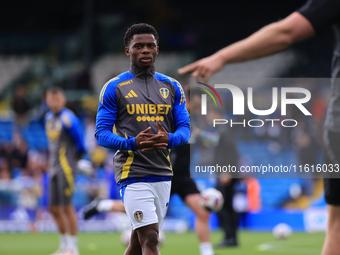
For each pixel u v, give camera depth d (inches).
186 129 529.3
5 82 3469.5
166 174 529.0
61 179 1001.5
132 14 3905.0
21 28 4074.8
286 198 2108.8
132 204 516.4
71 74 3341.5
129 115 517.0
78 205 1845.5
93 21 3742.6
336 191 406.9
